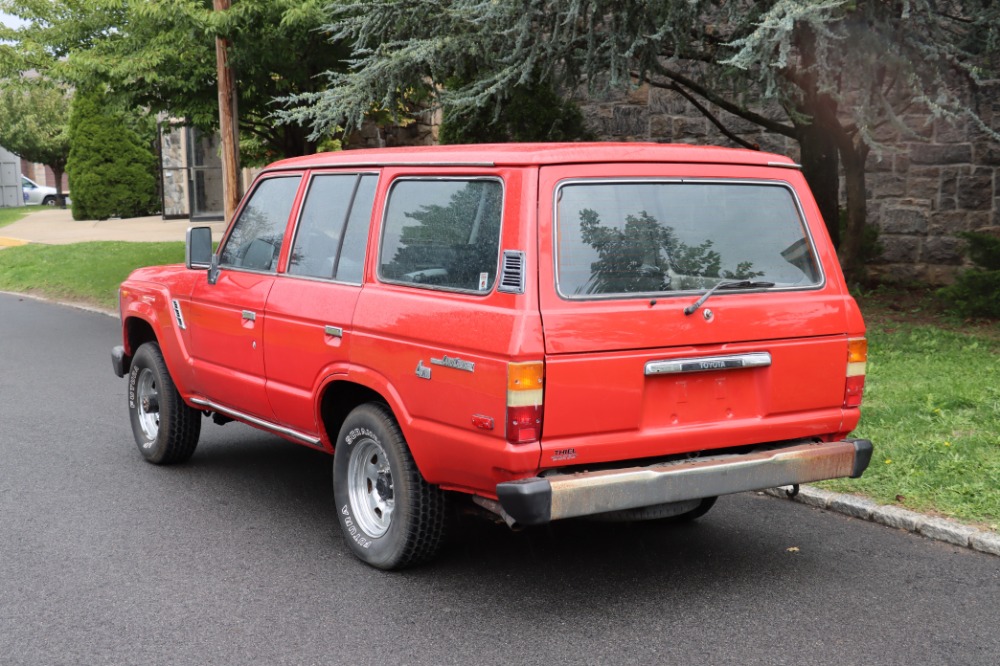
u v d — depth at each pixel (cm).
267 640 428
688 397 453
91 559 528
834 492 607
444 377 445
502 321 419
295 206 570
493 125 1471
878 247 1433
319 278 538
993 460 632
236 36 1376
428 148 504
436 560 525
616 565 517
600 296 431
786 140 1587
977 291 1170
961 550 532
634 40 998
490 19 1031
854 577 496
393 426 490
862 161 1334
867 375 873
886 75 1034
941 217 1457
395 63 1083
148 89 1500
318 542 555
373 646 421
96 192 3341
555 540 558
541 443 418
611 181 444
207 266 628
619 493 426
